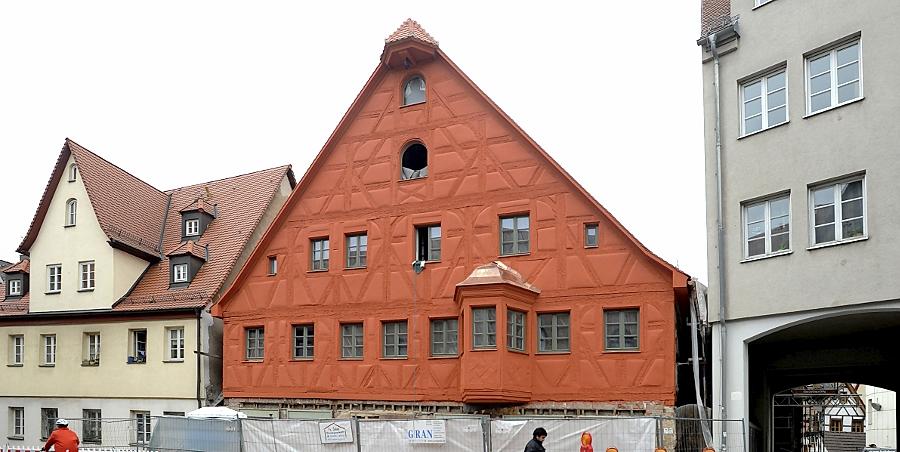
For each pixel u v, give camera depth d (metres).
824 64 17.02
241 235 31.19
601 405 20.84
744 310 17.70
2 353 32.41
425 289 23.48
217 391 28.70
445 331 23.14
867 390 42.03
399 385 23.36
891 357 19.94
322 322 25.00
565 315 21.81
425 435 18.66
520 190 22.69
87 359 30.80
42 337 31.83
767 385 22.69
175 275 30.30
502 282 21.17
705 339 22.03
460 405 22.36
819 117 16.84
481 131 23.48
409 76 24.98
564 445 17.84
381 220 24.56
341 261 24.98
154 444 21.89
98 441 29.64
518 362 21.48
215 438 20.64
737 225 18.11
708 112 18.98
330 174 25.67
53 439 17.69
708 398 22.70
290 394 25.12
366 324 24.22
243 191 33.84
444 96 24.19
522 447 18.11
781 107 17.72
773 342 21.62
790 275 16.97
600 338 21.14
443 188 23.75
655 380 20.31
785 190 17.28
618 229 21.23
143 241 32.19
